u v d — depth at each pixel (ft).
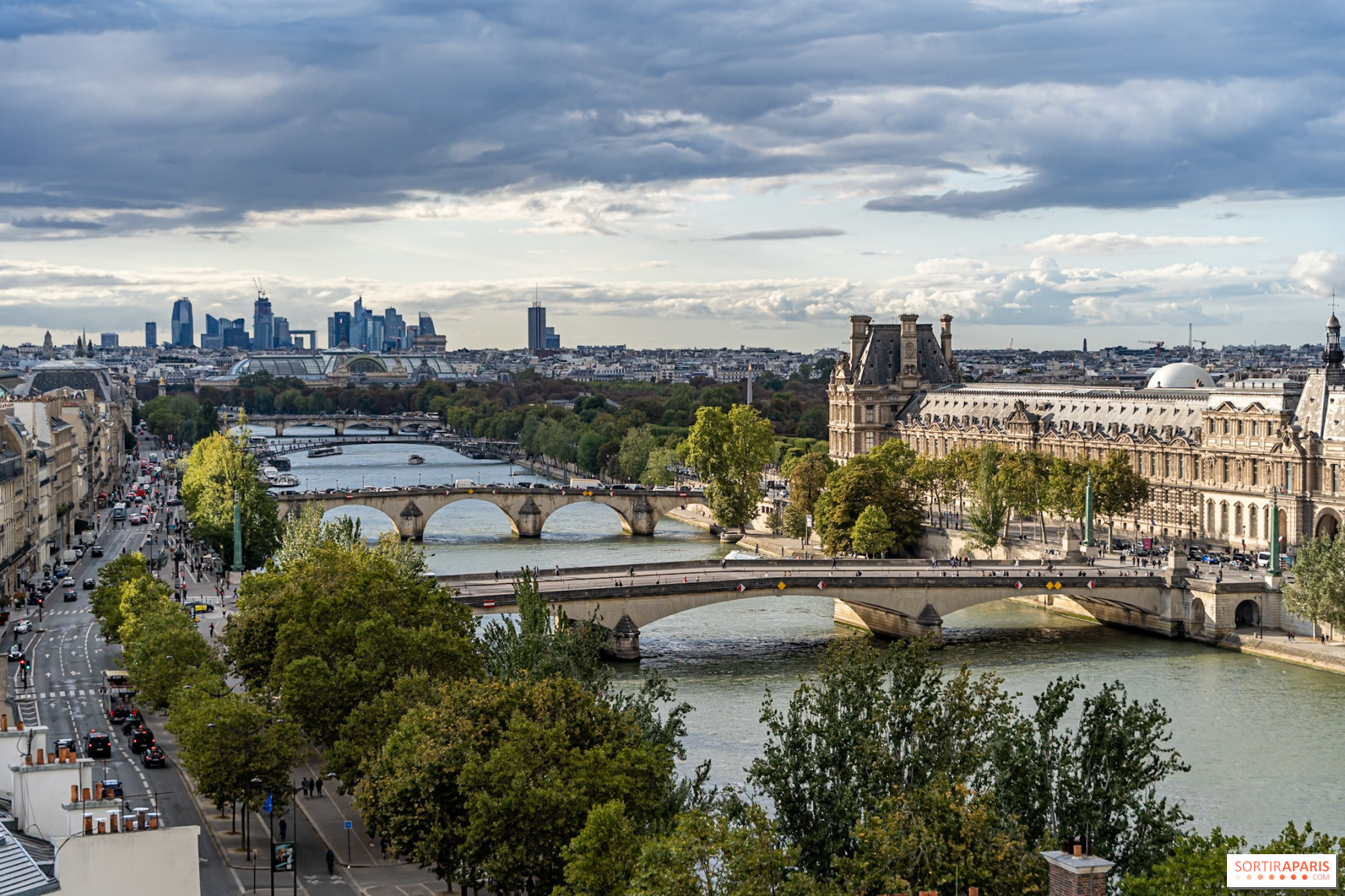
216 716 567.18
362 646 634.02
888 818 382.22
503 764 465.88
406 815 490.08
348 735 585.63
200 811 622.13
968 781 501.15
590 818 412.16
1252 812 643.04
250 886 526.16
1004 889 365.40
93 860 324.60
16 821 367.04
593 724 499.51
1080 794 417.90
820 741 445.78
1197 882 337.31
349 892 522.47
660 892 360.07
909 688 453.58
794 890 362.74
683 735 581.12
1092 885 323.57
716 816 451.12
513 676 585.22
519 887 462.60
